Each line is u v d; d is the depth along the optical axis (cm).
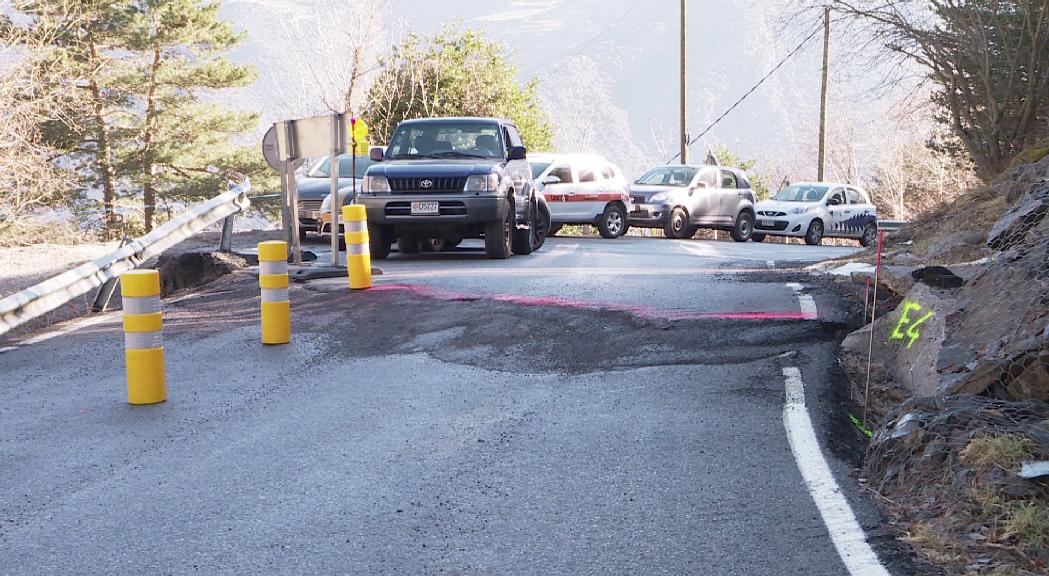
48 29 3388
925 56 2123
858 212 3116
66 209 3338
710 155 3259
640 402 721
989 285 760
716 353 845
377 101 3916
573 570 436
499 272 1385
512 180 1677
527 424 677
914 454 547
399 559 452
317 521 503
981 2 1956
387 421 695
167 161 4728
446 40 3994
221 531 491
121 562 455
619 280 1257
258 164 4947
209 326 1079
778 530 477
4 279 1623
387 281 1297
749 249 2114
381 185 1587
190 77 4672
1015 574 418
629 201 2572
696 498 525
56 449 646
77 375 884
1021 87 2019
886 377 784
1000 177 1389
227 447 641
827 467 571
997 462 514
